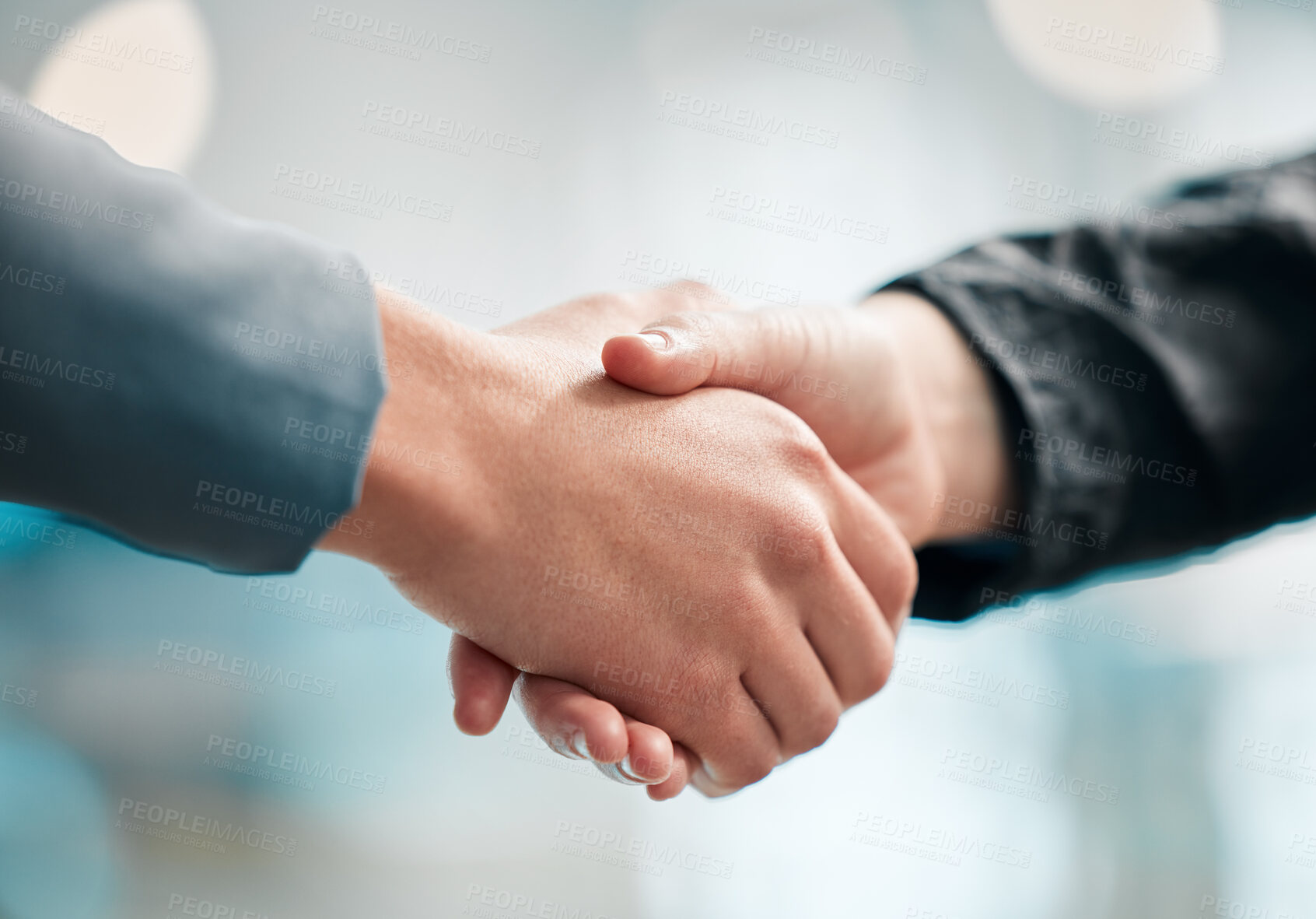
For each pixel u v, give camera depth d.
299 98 2.68
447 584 0.72
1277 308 0.93
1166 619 2.52
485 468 0.70
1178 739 2.44
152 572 2.35
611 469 0.75
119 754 2.27
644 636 0.77
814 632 0.84
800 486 0.83
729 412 0.83
